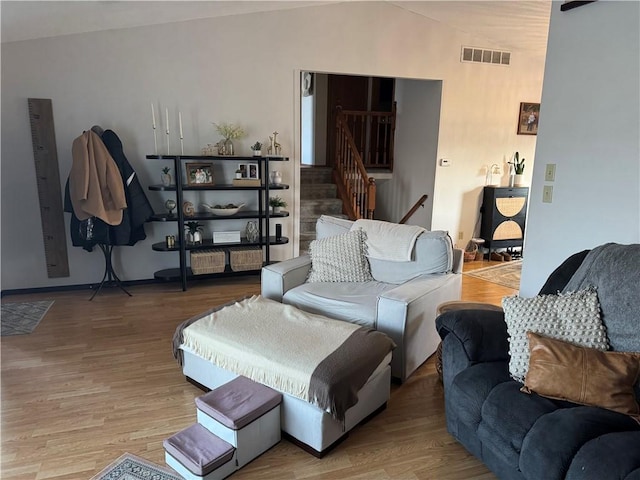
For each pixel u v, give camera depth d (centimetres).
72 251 416
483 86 536
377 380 225
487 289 448
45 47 375
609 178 235
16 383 254
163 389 250
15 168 388
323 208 577
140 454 198
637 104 219
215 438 191
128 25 387
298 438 203
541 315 184
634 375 161
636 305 170
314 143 704
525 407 158
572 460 136
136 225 400
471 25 484
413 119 576
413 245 301
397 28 479
